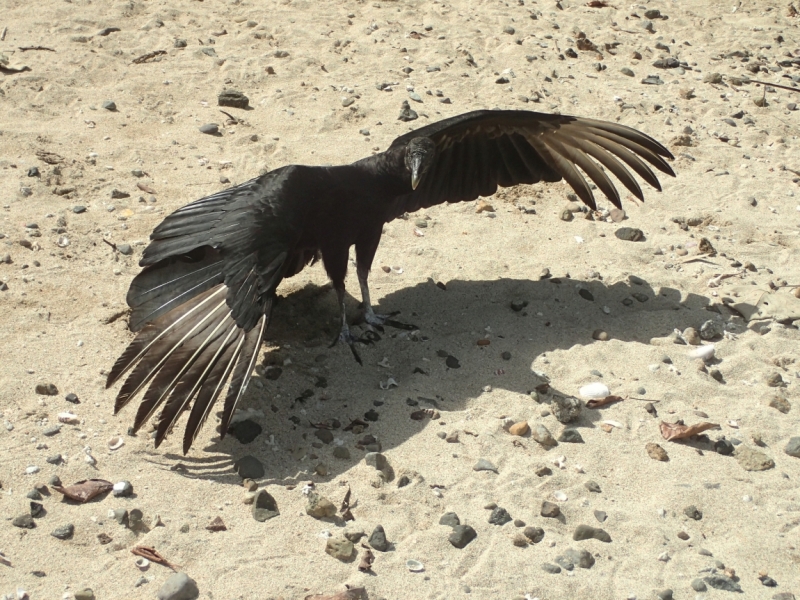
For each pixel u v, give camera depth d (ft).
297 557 9.74
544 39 15.55
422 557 9.81
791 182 13.44
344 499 10.05
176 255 10.56
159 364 10.14
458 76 14.43
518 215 12.67
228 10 15.24
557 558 9.86
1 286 11.19
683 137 13.85
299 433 10.50
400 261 12.05
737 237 12.61
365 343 11.25
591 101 14.35
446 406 10.76
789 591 9.80
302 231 10.67
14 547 9.62
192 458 10.26
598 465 10.44
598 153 11.66
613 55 15.49
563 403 10.71
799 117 14.62
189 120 13.26
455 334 11.37
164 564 9.63
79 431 10.30
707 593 9.75
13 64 13.65
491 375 11.02
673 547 9.98
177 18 14.89
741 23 17.29
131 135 12.95
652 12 16.92
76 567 9.58
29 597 9.41
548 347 11.30
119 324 11.09
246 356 10.05
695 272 12.16
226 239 10.41
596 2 17.16
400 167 11.04
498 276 11.96
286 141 13.10
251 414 10.56
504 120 11.41
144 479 10.07
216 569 9.63
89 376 10.67
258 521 9.91
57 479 9.98
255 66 14.16
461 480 10.26
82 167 12.45
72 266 11.50
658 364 11.19
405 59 14.65
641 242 12.45
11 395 10.44
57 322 11.03
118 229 11.89
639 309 11.76
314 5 15.56
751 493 10.33
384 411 10.68
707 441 10.68
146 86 13.62
